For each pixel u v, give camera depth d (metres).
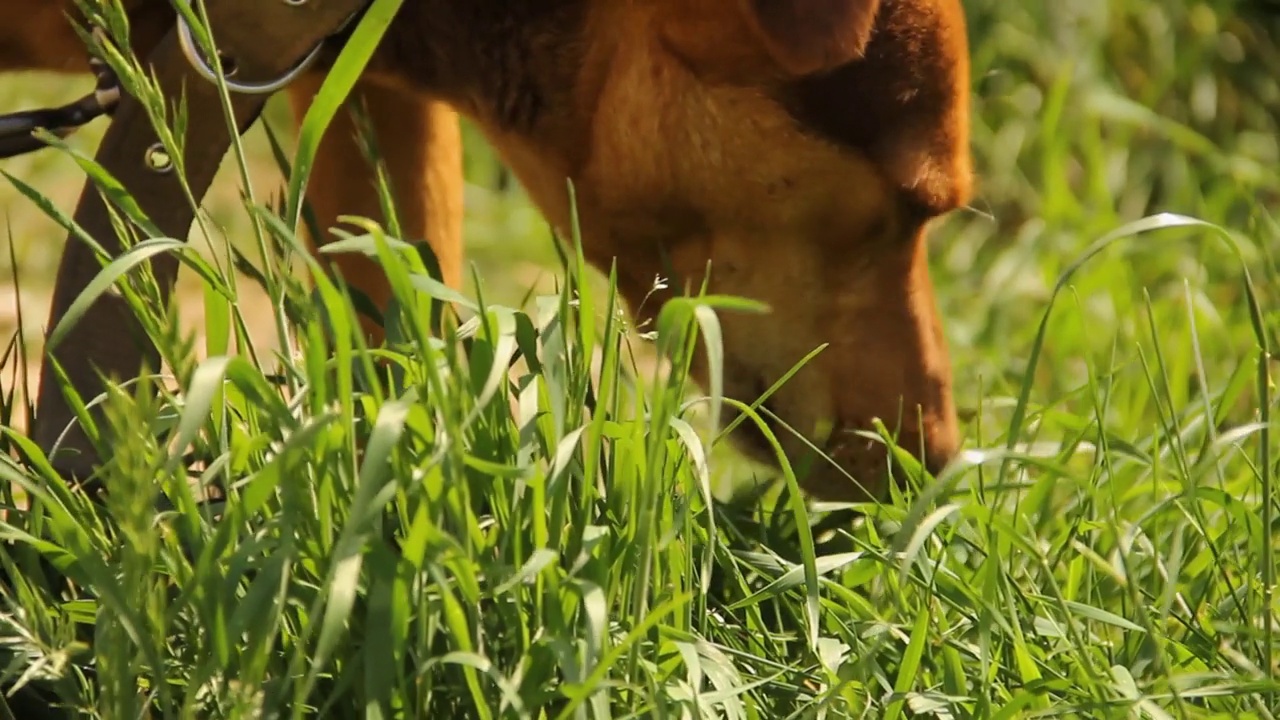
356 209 3.70
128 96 2.80
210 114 2.84
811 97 3.02
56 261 5.73
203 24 2.63
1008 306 5.17
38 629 2.38
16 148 2.83
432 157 3.75
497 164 6.41
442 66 3.20
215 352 2.45
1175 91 6.46
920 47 3.06
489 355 2.35
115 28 2.40
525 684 2.20
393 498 2.26
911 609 2.77
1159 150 6.18
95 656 2.19
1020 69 6.44
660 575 2.38
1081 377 4.70
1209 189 6.11
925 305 3.35
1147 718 2.43
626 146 3.13
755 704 2.50
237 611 2.07
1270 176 5.82
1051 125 5.94
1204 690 2.39
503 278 5.81
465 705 2.25
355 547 2.02
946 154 3.16
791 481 2.48
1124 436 3.82
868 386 3.28
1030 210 6.05
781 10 2.80
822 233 3.18
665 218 3.21
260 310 5.42
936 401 3.35
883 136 3.07
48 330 2.80
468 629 2.16
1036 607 2.71
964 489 3.18
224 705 2.17
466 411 2.21
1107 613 2.58
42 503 2.37
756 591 2.90
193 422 2.00
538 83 3.16
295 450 2.08
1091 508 3.08
